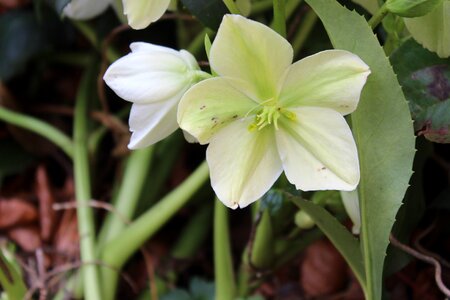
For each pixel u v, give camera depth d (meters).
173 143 0.49
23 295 0.43
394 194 0.33
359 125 0.33
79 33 0.53
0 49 0.51
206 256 0.50
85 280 0.45
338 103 0.32
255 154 0.33
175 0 0.38
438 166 0.45
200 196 0.49
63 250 0.49
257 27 0.31
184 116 0.32
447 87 0.35
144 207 0.49
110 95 0.52
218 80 0.32
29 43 0.51
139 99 0.33
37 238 0.50
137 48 0.34
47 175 0.52
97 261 0.45
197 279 0.46
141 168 0.48
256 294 0.45
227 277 0.44
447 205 0.42
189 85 0.33
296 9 0.45
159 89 0.33
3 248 0.47
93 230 0.46
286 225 0.41
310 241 0.42
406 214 0.40
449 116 0.35
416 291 0.44
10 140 0.52
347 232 0.35
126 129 0.49
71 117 0.55
